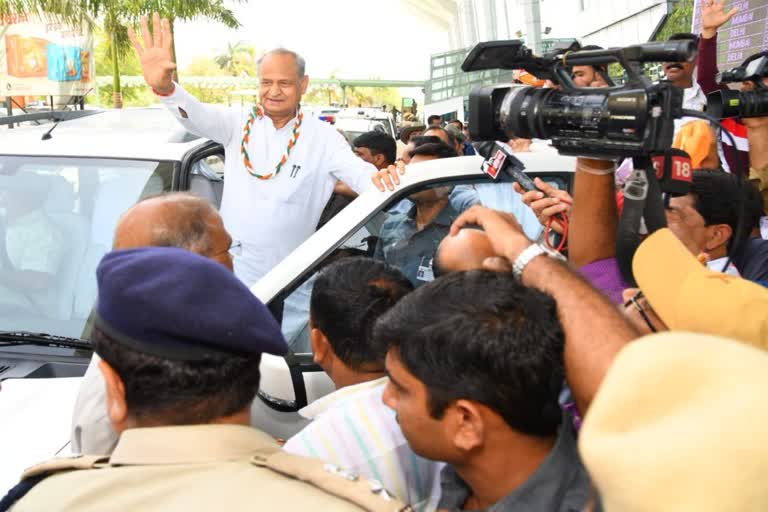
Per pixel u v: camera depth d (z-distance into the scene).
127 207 3.46
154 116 4.46
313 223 3.96
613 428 0.65
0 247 3.39
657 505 0.61
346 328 1.90
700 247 2.35
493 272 1.35
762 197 3.00
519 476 1.31
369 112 13.41
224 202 3.89
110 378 1.33
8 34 6.17
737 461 0.60
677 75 4.16
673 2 12.27
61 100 6.52
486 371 1.22
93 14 13.88
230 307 1.28
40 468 1.39
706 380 0.63
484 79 16.92
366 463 1.72
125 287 1.26
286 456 1.34
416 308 1.29
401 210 3.05
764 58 3.05
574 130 1.68
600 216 1.85
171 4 14.81
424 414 1.29
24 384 2.83
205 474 1.26
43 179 3.53
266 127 3.81
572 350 1.26
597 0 16.77
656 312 1.50
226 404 1.31
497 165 2.58
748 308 1.39
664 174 1.70
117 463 1.30
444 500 1.52
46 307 3.24
